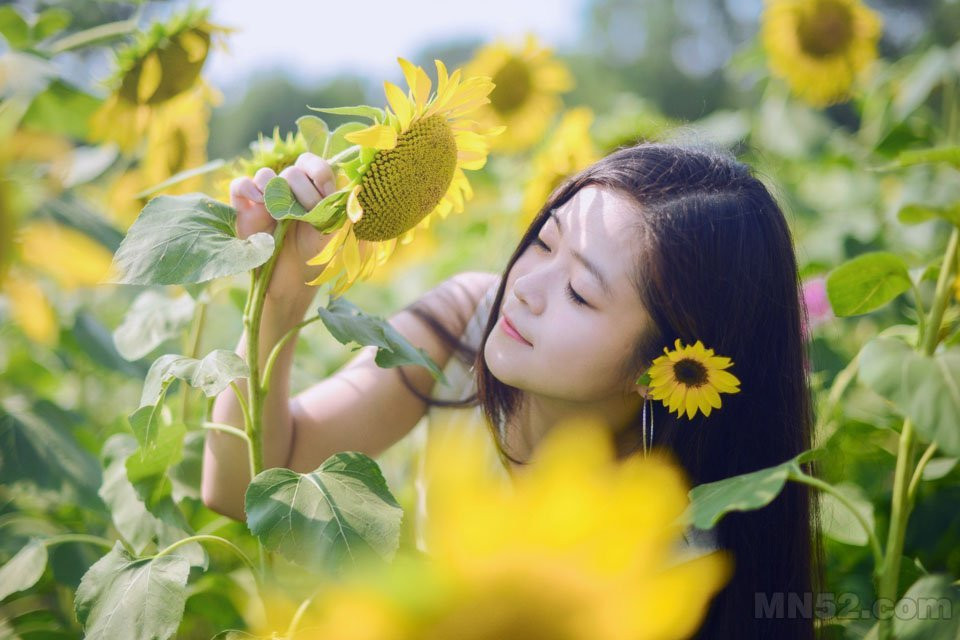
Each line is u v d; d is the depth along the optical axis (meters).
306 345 1.56
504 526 0.32
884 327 1.63
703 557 0.89
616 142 1.92
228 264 0.70
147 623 0.72
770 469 0.71
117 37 1.16
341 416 1.08
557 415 0.95
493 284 1.18
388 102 0.75
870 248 1.88
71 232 0.86
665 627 0.33
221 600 1.02
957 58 2.06
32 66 1.04
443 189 0.79
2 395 1.32
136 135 1.22
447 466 0.34
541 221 0.96
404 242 0.84
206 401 1.08
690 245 0.88
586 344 0.85
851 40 2.34
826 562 1.11
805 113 2.53
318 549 0.68
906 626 0.78
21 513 1.18
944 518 1.13
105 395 1.82
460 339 1.14
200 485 1.03
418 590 0.32
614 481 0.35
